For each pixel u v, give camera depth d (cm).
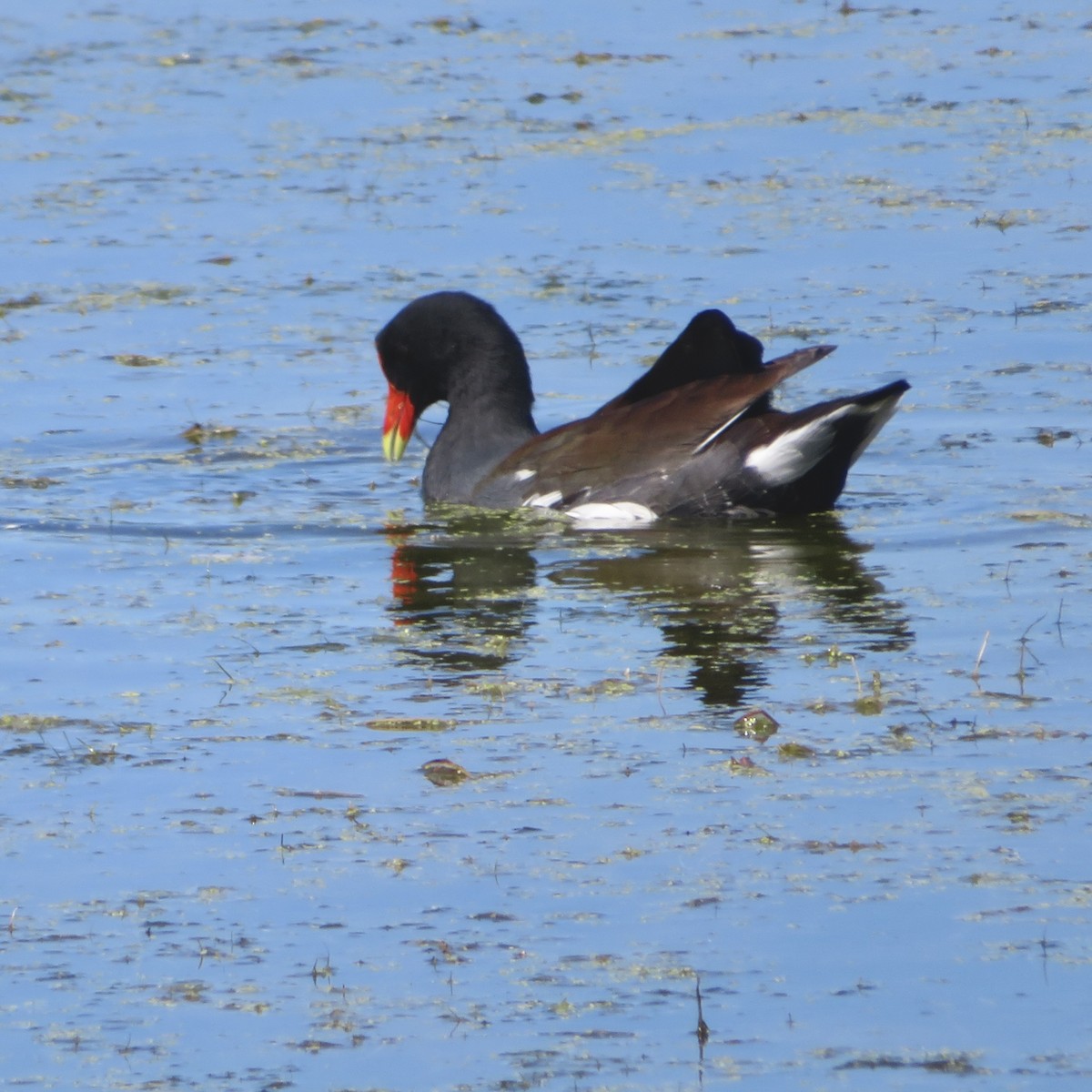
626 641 1149
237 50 3325
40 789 933
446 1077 673
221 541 1404
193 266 2189
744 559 1323
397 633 1175
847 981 732
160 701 1056
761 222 2303
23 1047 704
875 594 1229
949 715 998
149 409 1758
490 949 764
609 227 2305
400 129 2788
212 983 746
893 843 846
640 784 921
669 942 766
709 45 3303
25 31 3506
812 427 1389
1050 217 2291
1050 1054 678
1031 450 1582
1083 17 3434
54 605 1239
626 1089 662
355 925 790
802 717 1005
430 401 1602
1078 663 1073
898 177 2488
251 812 902
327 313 2016
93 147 2733
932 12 3531
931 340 1875
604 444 1459
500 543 1385
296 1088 672
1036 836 848
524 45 3338
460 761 959
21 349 1917
